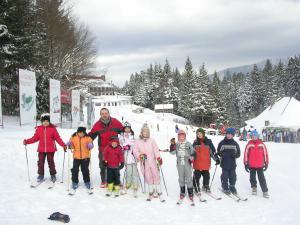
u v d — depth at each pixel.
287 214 8.52
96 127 9.94
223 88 140.00
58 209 8.02
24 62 26.52
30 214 7.51
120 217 7.85
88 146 9.52
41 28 30.94
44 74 31.75
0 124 21.88
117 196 9.50
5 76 27.67
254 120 53.00
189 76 104.75
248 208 9.04
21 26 26.31
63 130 23.78
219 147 10.27
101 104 110.38
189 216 8.21
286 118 46.53
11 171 11.02
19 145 14.95
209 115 89.94
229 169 10.19
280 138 42.84
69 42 41.41
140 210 8.52
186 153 9.56
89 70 45.56
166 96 116.94
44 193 9.06
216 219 8.02
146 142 9.77
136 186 9.77
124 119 70.44
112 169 9.55
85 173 9.62
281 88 119.88
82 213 7.91
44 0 38.00
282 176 13.56
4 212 7.42
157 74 125.75
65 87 40.56
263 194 10.24
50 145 9.91
